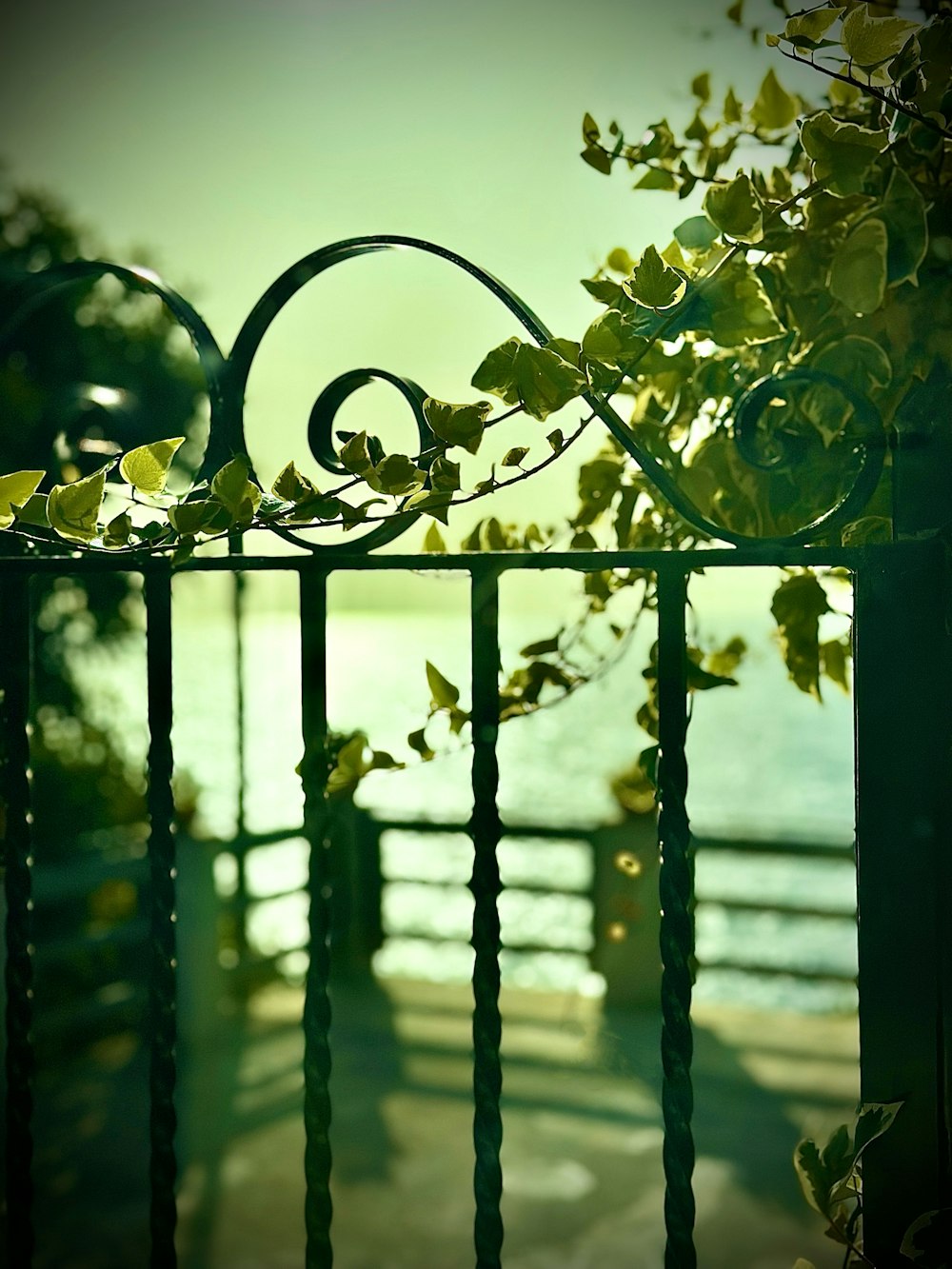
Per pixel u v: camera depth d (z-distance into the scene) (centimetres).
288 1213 497
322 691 138
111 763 799
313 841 140
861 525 141
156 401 786
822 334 135
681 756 126
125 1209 502
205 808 892
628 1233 468
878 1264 122
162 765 143
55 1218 494
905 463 122
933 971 120
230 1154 555
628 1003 715
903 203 124
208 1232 481
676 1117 127
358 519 130
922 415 122
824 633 165
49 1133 577
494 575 131
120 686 818
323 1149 140
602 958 725
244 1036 710
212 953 719
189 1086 637
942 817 120
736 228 126
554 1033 680
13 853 152
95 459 147
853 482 132
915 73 125
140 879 718
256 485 132
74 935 716
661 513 158
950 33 121
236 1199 511
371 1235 472
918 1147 120
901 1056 121
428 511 128
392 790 2539
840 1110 567
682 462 154
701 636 181
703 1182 505
